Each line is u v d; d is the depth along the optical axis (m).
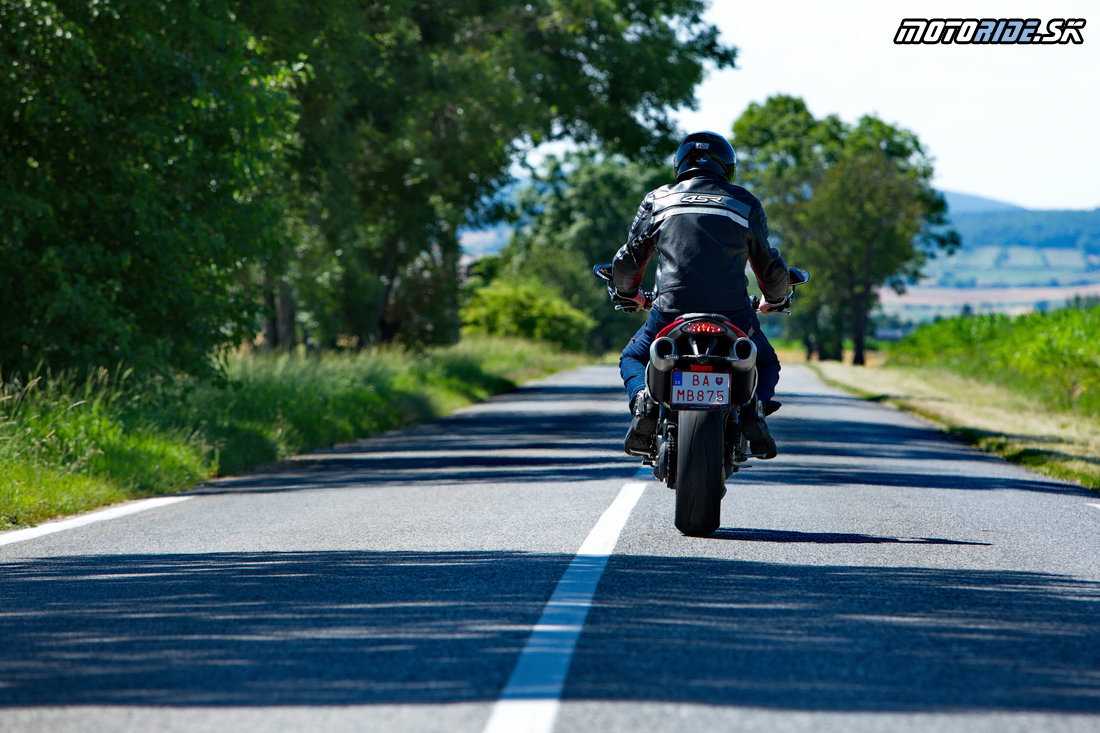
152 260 29.64
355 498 20.81
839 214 147.62
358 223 59.16
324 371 44.34
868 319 165.50
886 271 152.00
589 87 77.94
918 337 102.88
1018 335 62.88
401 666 8.76
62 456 22.06
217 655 9.17
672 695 7.98
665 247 14.35
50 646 9.57
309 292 60.75
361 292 67.69
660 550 14.00
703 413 14.33
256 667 8.79
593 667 8.68
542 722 7.41
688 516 14.70
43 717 7.68
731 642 9.46
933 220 165.12
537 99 68.25
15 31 27.78
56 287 28.55
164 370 30.09
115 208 29.20
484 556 13.73
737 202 14.36
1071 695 8.10
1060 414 48.06
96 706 7.89
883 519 17.41
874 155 149.12
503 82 62.84
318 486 23.28
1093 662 9.02
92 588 12.18
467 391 59.19
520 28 71.50
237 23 33.56
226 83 30.44
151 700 8.01
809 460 27.83
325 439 34.53
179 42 30.23
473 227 70.88
